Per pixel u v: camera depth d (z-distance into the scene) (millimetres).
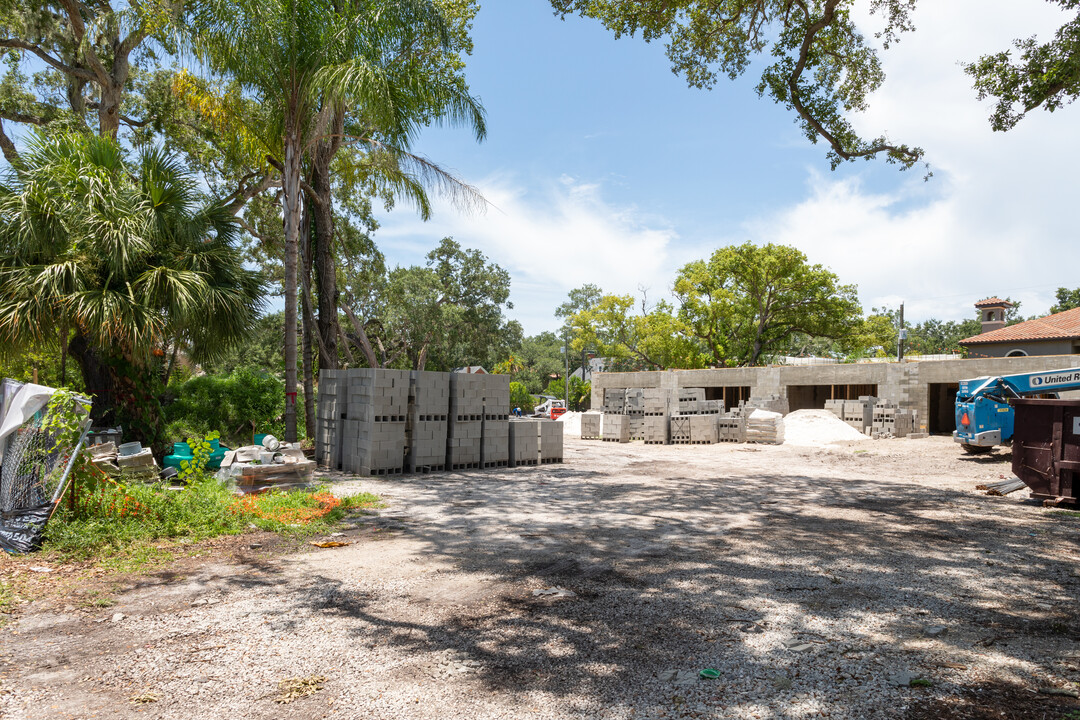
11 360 9828
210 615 4492
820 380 27453
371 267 26328
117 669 3596
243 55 12492
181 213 10430
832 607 4824
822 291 41656
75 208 9344
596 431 25062
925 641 4156
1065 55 9078
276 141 14766
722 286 44750
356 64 12805
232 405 18359
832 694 3367
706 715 3129
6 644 3924
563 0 13180
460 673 3592
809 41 12867
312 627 4285
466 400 13320
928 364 24531
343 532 7250
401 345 41656
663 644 4051
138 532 6539
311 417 17734
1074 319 29547
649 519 8344
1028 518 8766
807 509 9289
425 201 16641
